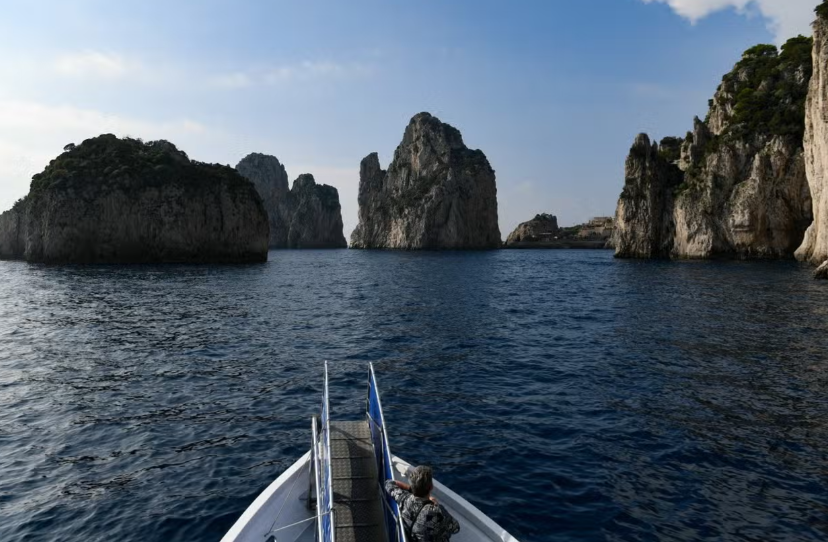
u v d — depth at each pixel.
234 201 116.88
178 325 29.33
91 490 10.03
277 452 11.66
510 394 15.84
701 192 101.00
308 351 22.25
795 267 70.88
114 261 104.25
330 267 98.94
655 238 112.31
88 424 13.60
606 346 22.78
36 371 19.17
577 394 15.77
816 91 71.19
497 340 24.50
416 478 5.13
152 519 8.95
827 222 67.56
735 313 31.73
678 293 44.03
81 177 103.75
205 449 11.88
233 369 19.20
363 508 5.89
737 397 15.26
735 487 9.84
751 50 116.94
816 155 71.69
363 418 13.89
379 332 26.88
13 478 10.59
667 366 19.02
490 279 65.81
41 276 69.50
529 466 10.77
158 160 113.44
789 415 13.68
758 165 92.31
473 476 10.33
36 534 8.57
